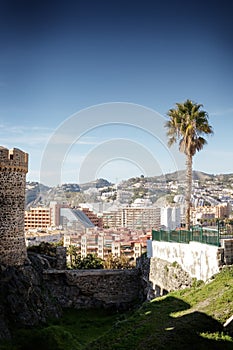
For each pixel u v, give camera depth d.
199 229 27.34
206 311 19.94
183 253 29.12
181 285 28.67
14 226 32.19
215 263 24.58
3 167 31.61
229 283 22.56
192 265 27.69
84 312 37.16
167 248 32.12
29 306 30.08
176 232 30.97
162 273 32.00
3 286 29.55
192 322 19.08
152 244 35.50
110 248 69.62
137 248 63.22
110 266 56.78
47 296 33.81
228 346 16.86
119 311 37.97
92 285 38.81
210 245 25.53
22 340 26.08
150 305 24.55
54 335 26.06
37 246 43.53
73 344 25.73
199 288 24.50
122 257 60.16
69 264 55.56
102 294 38.81
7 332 26.45
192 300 22.73
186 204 37.25
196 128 37.81
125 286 39.31
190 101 38.31
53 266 41.00
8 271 30.66
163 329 19.34
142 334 19.64
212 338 17.42
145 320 21.61
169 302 24.25
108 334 21.23
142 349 17.75
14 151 32.31
